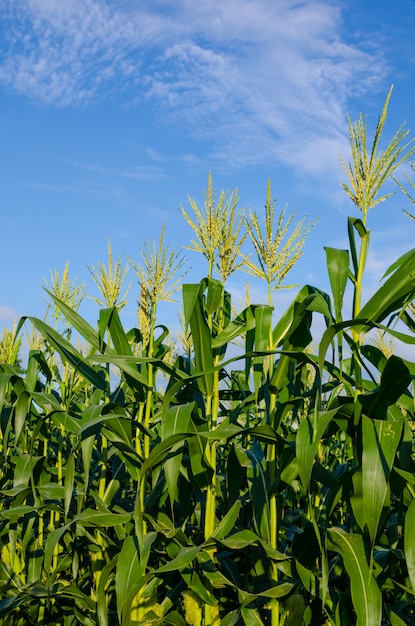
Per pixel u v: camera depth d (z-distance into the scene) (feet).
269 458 8.17
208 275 9.24
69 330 11.97
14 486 9.66
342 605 7.54
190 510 9.02
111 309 8.84
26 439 10.85
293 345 8.07
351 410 7.38
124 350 9.16
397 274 7.22
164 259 9.80
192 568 8.10
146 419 9.45
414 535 6.67
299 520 9.98
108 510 8.87
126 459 8.96
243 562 9.52
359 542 7.12
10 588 9.55
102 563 9.59
